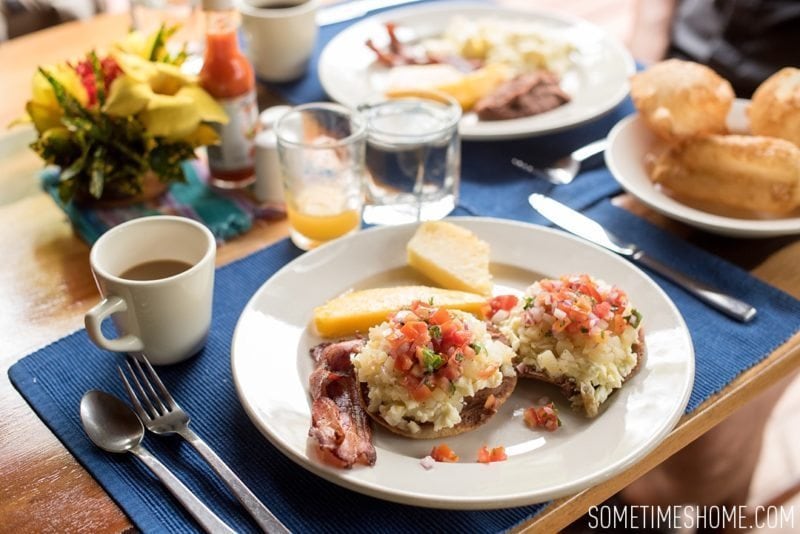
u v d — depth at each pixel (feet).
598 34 3.71
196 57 3.61
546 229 2.74
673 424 2.23
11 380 2.47
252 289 2.73
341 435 2.15
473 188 3.10
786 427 4.40
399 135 2.85
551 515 2.18
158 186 3.01
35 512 2.19
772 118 2.94
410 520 2.17
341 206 2.83
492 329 2.46
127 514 2.17
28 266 2.81
